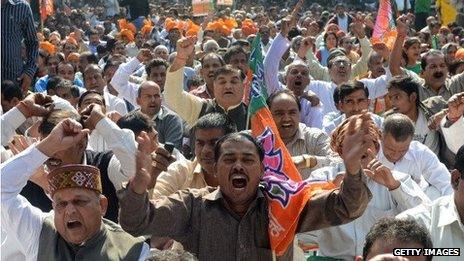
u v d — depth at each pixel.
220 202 4.62
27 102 5.81
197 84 11.07
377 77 11.70
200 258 4.61
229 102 7.73
